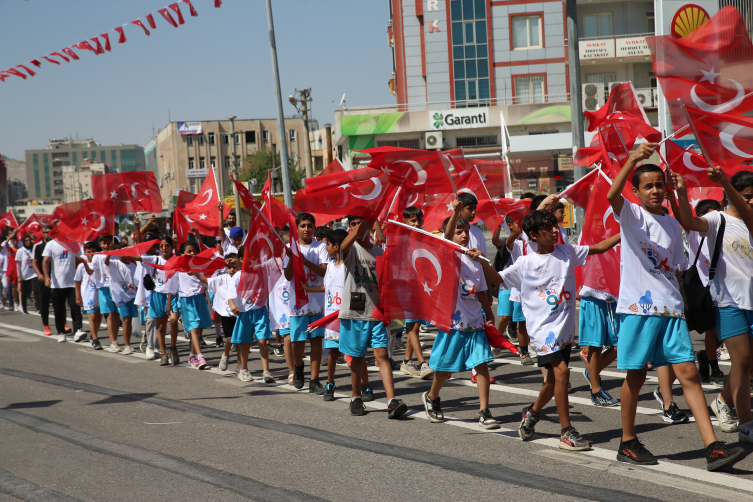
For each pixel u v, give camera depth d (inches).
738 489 165.2
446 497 167.2
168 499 172.4
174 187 3442.4
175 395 299.0
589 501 160.9
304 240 317.1
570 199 301.1
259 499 170.4
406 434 227.3
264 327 327.3
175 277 376.5
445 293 229.8
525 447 207.6
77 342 478.9
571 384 293.3
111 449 217.9
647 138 305.4
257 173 2780.5
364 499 168.2
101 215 458.6
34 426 249.1
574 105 484.4
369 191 320.8
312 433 231.3
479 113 1378.0
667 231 185.2
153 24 344.8
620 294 187.2
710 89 254.1
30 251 655.8
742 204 195.3
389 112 1396.4
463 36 1429.6
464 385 303.1
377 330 253.0
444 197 367.6
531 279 207.6
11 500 175.5
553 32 1405.0
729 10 252.2
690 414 236.5
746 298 199.8
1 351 437.4
